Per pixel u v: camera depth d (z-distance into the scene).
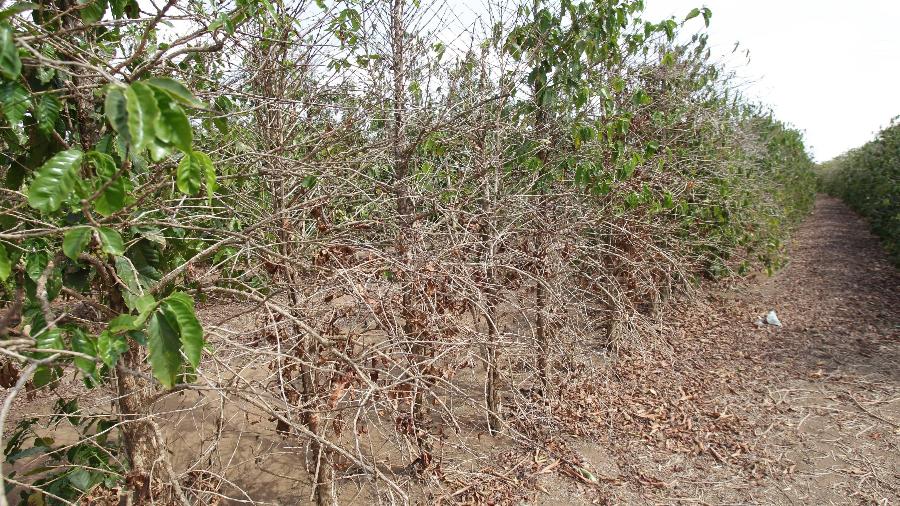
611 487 3.41
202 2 2.07
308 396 2.55
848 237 12.49
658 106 4.96
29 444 3.28
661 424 4.16
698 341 5.88
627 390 4.61
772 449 3.82
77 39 1.72
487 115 3.34
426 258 2.48
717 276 7.01
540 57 3.57
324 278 2.22
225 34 1.76
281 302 2.55
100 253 1.77
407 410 2.47
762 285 8.22
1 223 1.72
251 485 3.26
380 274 2.38
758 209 7.71
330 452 2.58
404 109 2.80
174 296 1.19
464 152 3.41
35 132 1.70
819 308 6.96
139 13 1.94
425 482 2.81
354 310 2.35
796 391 4.66
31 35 1.32
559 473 3.49
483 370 4.77
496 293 3.02
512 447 3.68
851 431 3.99
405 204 3.12
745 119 7.96
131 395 1.88
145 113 0.89
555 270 3.37
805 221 15.80
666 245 5.04
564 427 3.95
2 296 2.05
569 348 3.50
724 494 3.37
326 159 2.53
